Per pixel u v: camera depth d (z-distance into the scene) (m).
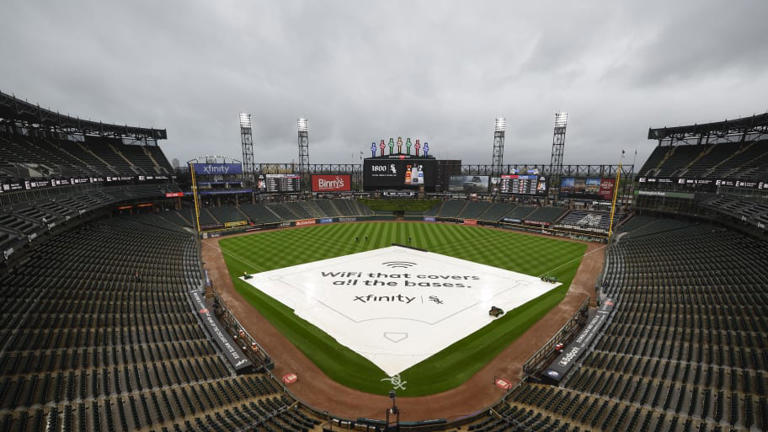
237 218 72.81
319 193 91.12
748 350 19.47
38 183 34.97
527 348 24.66
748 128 58.62
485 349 24.55
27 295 25.14
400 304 32.12
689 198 54.59
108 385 17.19
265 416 16.33
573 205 75.38
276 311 30.59
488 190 82.31
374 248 54.47
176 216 67.19
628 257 41.44
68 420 14.41
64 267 31.42
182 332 24.25
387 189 86.31
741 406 15.34
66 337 21.17
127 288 30.03
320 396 19.45
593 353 21.92
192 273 37.59
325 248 54.31
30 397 15.72
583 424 15.45
